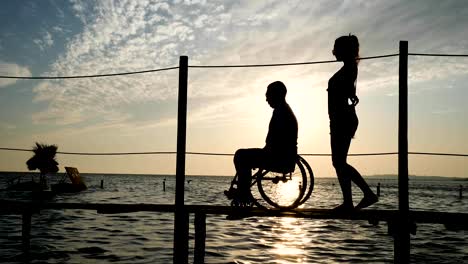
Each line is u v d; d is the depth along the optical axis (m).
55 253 11.52
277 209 5.14
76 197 41.19
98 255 11.44
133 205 6.14
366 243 14.17
